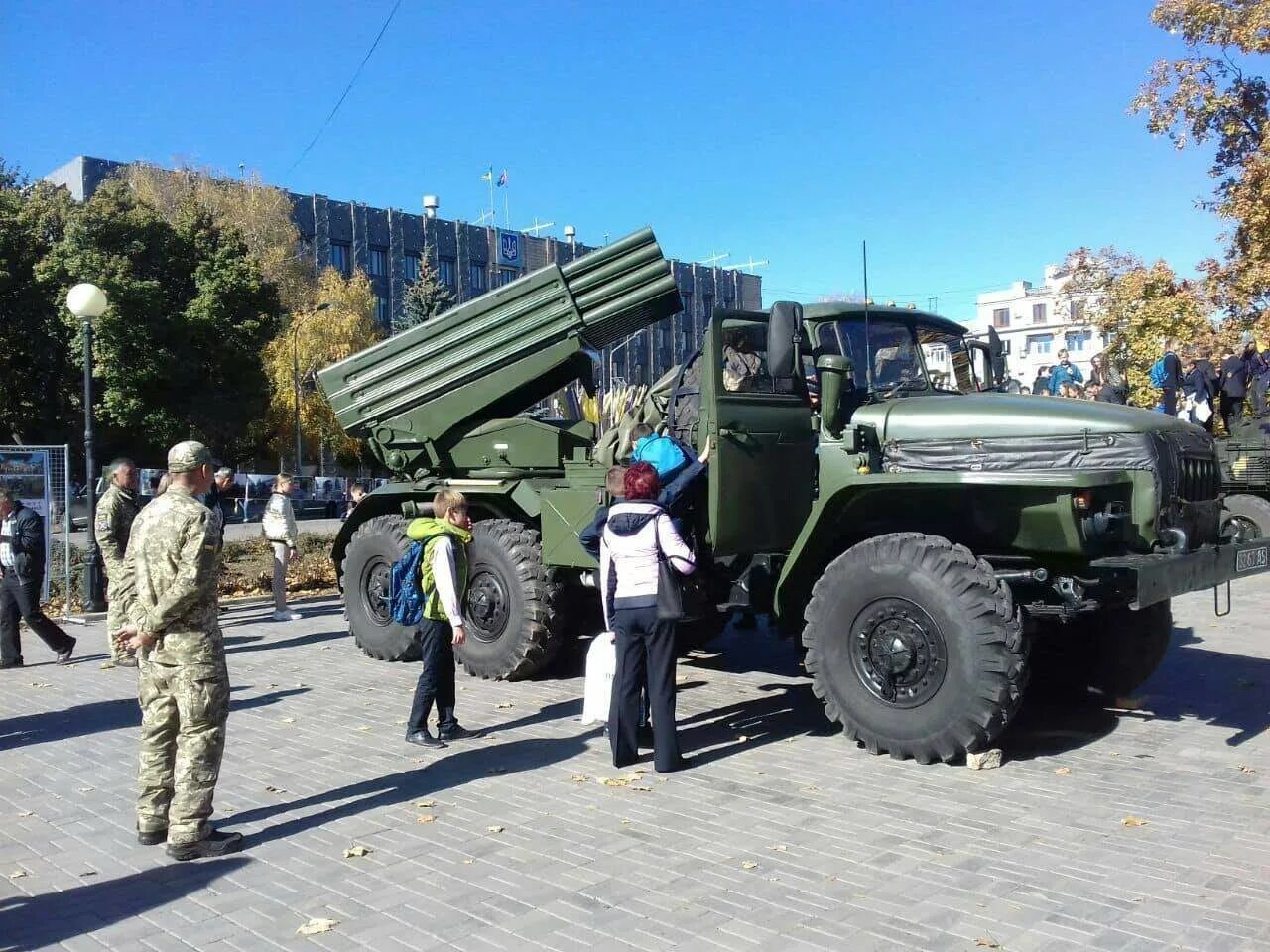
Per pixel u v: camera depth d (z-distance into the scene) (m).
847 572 5.90
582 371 9.07
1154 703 7.03
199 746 4.61
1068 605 5.56
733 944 3.60
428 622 6.36
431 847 4.64
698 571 6.79
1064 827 4.67
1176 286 16.50
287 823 5.01
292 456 52.56
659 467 6.68
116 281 35.38
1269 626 9.79
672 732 5.72
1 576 9.30
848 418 6.77
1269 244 16.28
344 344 49.50
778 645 9.71
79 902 4.13
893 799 5.12
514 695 7.71
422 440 8.72
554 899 4.02
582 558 7.57
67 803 5.42
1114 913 3.76
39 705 7.78
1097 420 5.93
